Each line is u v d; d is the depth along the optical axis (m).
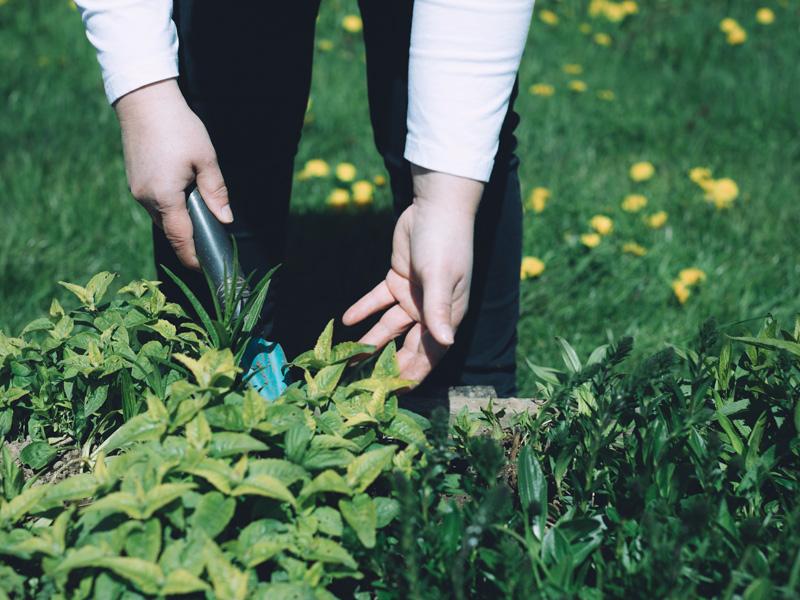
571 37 4.38
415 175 1.23
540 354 2.11
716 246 2.54
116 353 1.23
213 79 1.46
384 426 1.14
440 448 1.07
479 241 1.61
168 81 1.22
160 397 1.21
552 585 0.97
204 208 1.27
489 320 1.68
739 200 2.81
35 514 1.11
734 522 1.05
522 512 1.12
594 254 2.47
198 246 1.27
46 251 2.39
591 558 1.11
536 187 2.86
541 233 2.56
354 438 1.12
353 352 1.20
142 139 1.21
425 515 1.03
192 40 1.44
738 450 1.17
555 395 1.23
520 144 3.18
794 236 2.59
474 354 1.71
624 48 4.38
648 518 0.97
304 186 2.85
